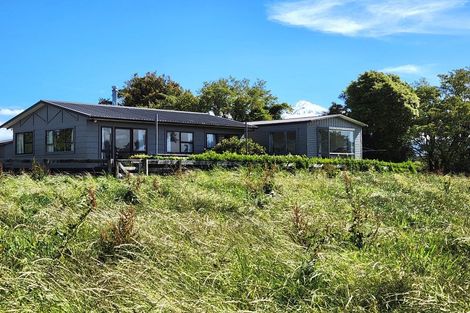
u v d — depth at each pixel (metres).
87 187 9.98
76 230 5.84
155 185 10.16
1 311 3.66
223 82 50.28
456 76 40.38
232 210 8.38
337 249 5.73
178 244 5.45
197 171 15.56
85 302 3.88
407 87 42.78
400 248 5.90
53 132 25.44
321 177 14.85
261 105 49.81
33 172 14.14
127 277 4.34
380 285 4.37
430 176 19.62
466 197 11.58
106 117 23.08
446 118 37.12
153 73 55.00
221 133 28.39
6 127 28.25
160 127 25.59
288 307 4.05
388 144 40.66
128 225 5.61
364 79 41.78
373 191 11.52
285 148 30.50
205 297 4.03
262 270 4.77
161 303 3.76
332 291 4.33
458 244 6.19
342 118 31.47
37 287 4.03
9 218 7.01
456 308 4.00
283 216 7.38
